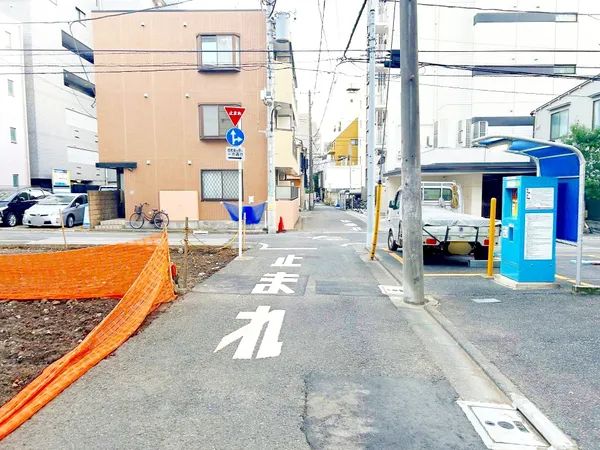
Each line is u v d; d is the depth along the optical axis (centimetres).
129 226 1906
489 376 374
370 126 1127
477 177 2169
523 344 450
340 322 524
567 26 2459
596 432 287
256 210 1409
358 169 5078
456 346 450
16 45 2609
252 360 406
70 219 1964
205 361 403
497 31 2477
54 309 584
